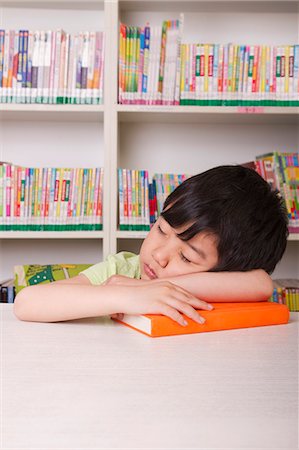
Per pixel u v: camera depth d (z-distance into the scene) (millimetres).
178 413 376
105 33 1751
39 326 722
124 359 532
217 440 329
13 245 2076
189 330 679
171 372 485
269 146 2090
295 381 460
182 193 1019
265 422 361
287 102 1806
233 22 2051
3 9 2012
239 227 979
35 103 1773
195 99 1792
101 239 2088
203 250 968
